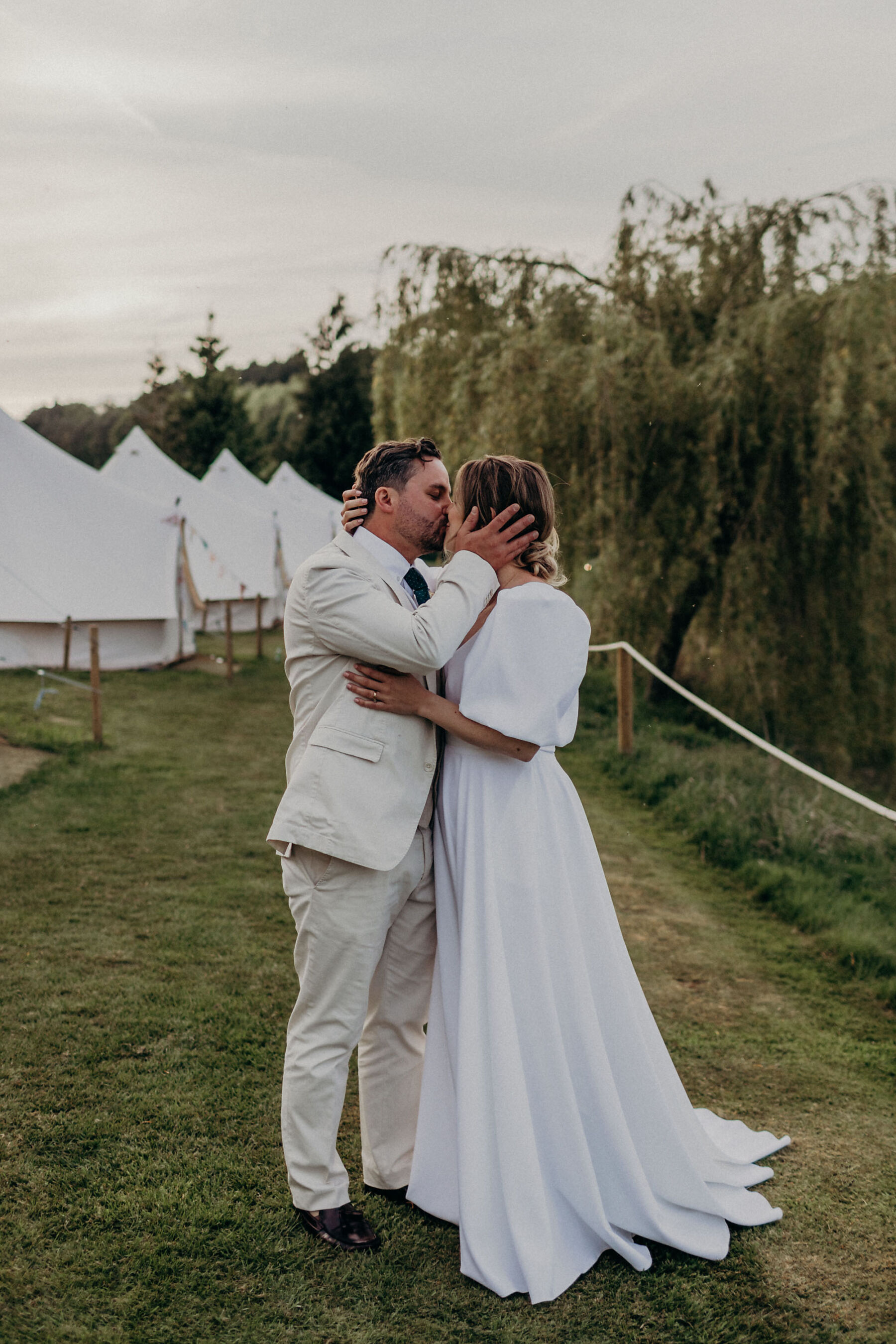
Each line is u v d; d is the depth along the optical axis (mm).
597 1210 2168
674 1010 3729
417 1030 2475
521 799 2291
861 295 8883
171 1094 2811
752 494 9758
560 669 2264
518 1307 2061
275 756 8336
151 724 9469
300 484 27016
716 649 10359
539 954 2219
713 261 10555
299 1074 2238
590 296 10469
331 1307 2029
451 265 10680
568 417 9703
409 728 2273
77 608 12773
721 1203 2402
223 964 3818
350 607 2205
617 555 9656
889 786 10266
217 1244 2188
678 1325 2031
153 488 19703
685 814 6711
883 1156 2750
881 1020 3738
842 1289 2174
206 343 45938
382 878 2240
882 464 9078
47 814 5977
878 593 9438
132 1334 1914
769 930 4766
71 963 3768
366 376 43688
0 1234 2178
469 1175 2137
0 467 13133
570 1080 2211
